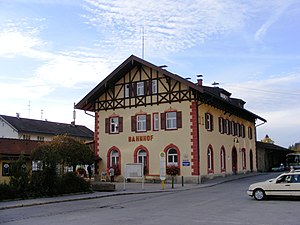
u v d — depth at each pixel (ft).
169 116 119.03
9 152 95.40
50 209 61.41
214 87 140.97
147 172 120.06
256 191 67.00
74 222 46.75
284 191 64.85
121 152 126.52
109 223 44.98
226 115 140.36
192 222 44.42
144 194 85.40
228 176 132.98
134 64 125.59
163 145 118.11
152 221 45.65
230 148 141.28
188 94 115.55
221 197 72.64
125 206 63.46
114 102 130.31
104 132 131.34
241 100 162.81
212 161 122.52
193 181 110.83
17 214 55.83
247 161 161.27
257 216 48.14
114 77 128.88
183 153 113.91
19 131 183.73
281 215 48.57
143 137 122.52
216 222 44.19
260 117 169.68
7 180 93.71
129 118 126.41
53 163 83.35
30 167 89.61
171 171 114.21
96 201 72.79
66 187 84.58
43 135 196.34
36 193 78.07
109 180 127.54
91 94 129.59
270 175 140.67
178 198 73.92
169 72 116.37
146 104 123.13
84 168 139.64
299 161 205.77
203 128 117.91
